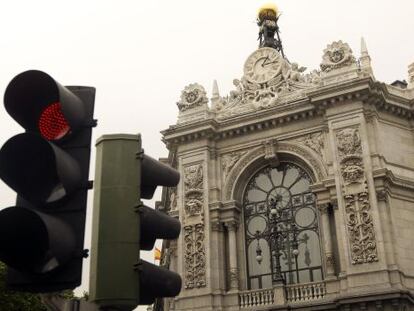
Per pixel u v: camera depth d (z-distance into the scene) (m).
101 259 4.56
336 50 37.75
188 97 41.25
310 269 35.44
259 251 34.88
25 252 4.32
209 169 39.19
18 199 4.78
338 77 36.97
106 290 4.47
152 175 5.21
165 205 50.44
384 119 37.50
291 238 36.78
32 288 4.45
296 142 37.94
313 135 37.59
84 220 4.56
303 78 39.50
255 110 39.59
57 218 4.50
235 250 37.06
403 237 34.25
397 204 35.09
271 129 39.00
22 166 4.60
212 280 35.97
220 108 41.34
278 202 38.00
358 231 32.97
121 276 4.53
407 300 31.14
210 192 38.69
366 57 38.53
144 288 4.80
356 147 35.00
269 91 39.88
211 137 39.84
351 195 33.94
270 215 36.38
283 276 36.06
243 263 37.31
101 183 4.82
